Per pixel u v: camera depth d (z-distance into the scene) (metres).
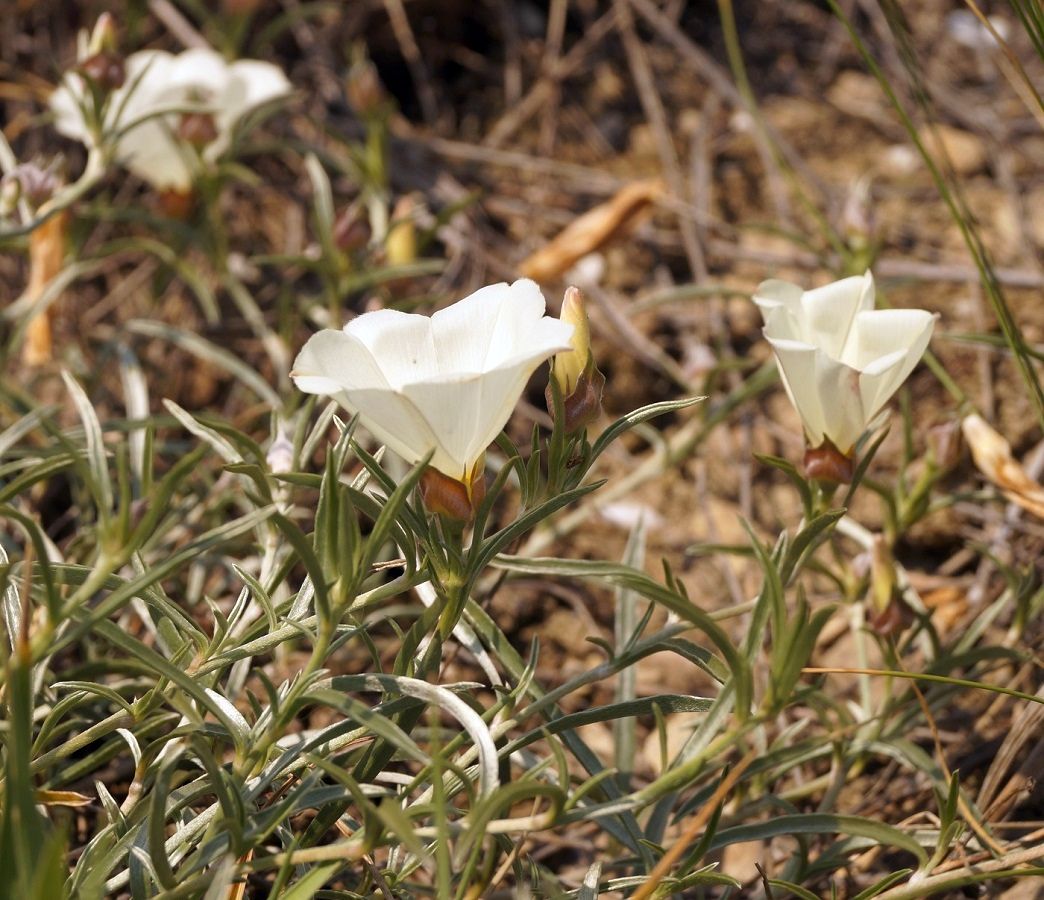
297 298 0.88
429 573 0.65
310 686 0.65
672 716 0.76
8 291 0.87
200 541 0.63
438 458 0.64
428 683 0.65
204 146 0.80
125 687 0.70
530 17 1.11
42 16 0.98
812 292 0.67
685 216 0.93
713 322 0.89
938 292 0.88
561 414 0.65
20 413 0.76
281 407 0.76
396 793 0.67
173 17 0.98
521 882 0.67
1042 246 0.92
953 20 1.10
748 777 0.70
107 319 0.87
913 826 0.71
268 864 0.64
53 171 0.75
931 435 0.72
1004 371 0.82
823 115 1.05
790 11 1.14
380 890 0.67
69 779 0.68
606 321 0.88
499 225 0.97
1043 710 0.71
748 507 0.80
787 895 0.70
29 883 0.61
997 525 0.79
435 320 0.65
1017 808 0.72
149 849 0.64
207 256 0.88
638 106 1.06
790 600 0.78
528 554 0.78
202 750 0.64
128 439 0.78
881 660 0.76
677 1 1.08
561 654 0.78
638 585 0.64
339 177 0.97
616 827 0.68
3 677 0.67
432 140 1.00
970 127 1.02
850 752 0.71
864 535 0.74
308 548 0.63
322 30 1.03
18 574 0.66
